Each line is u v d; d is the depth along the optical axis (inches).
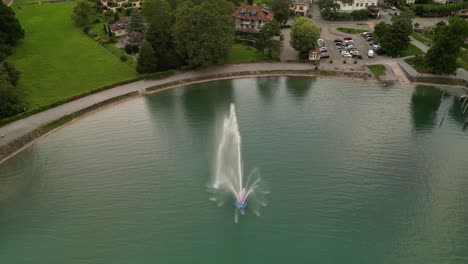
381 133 4097.0
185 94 5147.6
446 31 5068.9
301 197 3216.0
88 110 4608.8
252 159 3693.4
